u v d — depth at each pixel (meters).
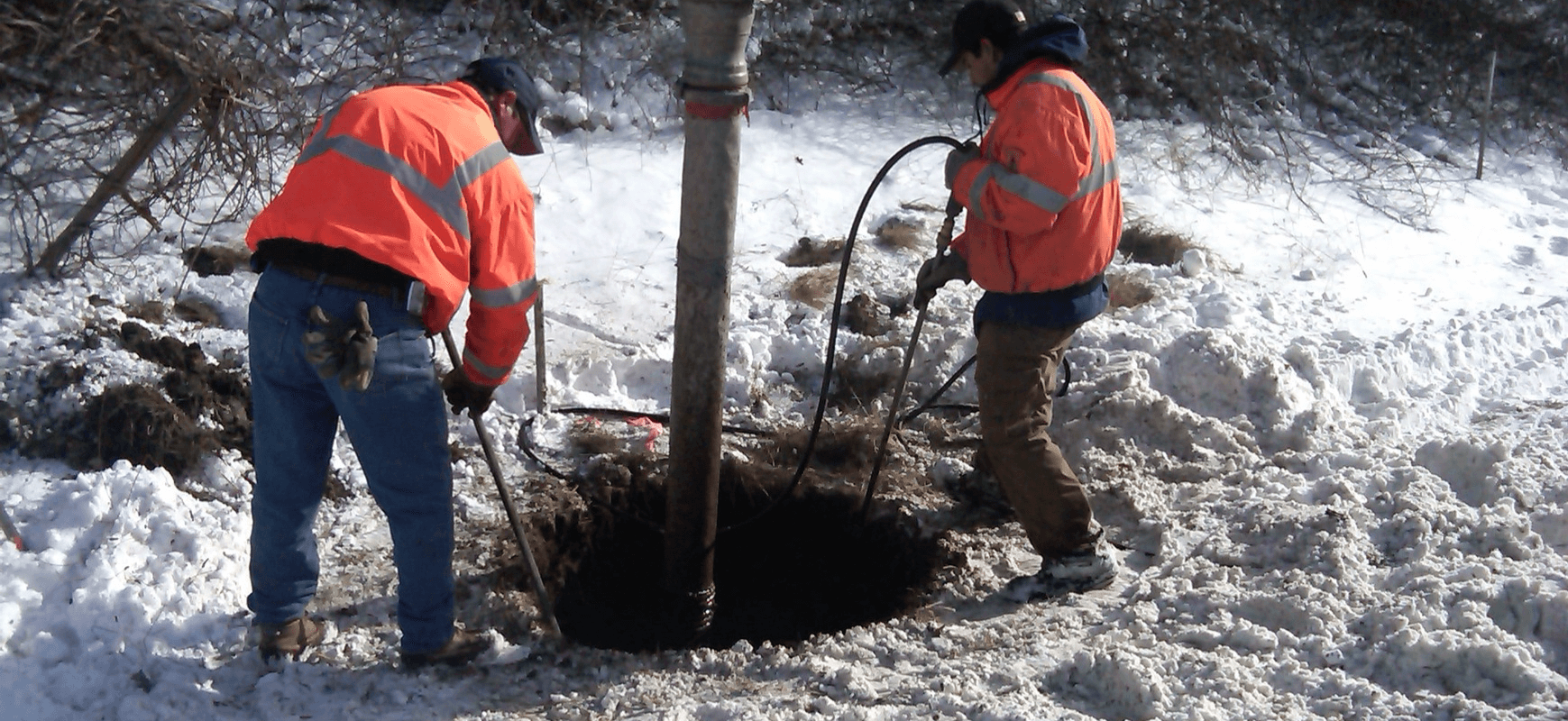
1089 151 3.58
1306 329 5.93
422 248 3.04
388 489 3.29
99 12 5.05
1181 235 6.82
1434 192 7.95
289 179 3.11
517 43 7.50
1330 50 9.31
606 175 6.79
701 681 3.58
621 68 7.63
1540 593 3.58
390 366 3.10
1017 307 3.80
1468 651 3.38
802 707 3.39
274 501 3.36
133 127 5.30
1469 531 4.14
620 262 6.12
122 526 3.79
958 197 3.74
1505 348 5.95
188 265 5.50
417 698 3.45
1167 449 4.98
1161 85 8.55
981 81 3.84
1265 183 7.81
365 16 7.36
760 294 5.94
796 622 4.68
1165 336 5.45
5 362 4.59
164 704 3.33
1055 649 3.72
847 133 7.64
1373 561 4.08
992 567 4.32
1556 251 7.30
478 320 3.25
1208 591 3.91
